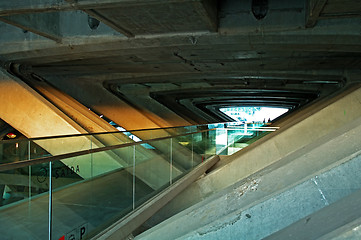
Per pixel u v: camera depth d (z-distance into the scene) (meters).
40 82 15.43
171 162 7.14
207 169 9.23
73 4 6.43
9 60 11.81
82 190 4.25
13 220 3.30
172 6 6.80
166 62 14.37
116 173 5.03
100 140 8.18
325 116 6.14
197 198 7.26
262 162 6.69
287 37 8.81
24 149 6.45
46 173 3.62
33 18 8.60
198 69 16.83
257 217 2.28
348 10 7.17
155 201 5.67
